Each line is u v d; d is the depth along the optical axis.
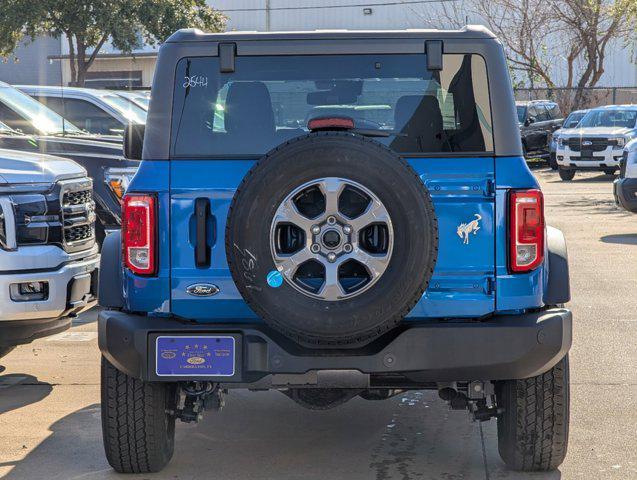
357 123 5.46
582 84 43.47
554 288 5.40
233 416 6.97
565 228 17.92
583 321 9.99
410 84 5.44
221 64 5.38
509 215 5.19
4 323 7.17
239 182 5.23
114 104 15.47
